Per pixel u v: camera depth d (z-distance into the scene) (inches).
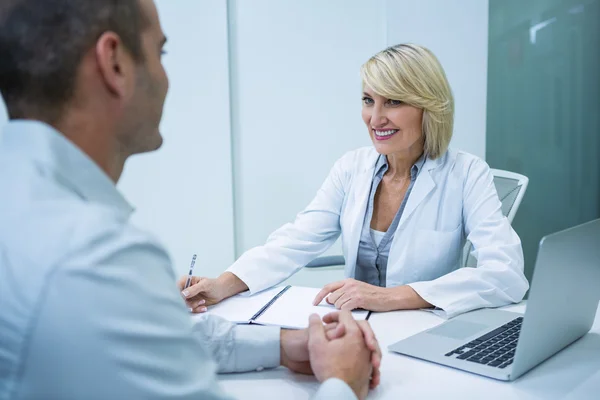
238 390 31.2
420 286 46.7
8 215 18.2
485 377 32.0
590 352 36.1
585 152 106.7
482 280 47.4
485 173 58.6
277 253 56.2
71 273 16.6
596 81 105.3
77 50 21.1
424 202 58.2
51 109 21.5
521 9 101.6
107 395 16.4
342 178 64.6
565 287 33.0
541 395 29.6
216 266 101.5
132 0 23.1
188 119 96.7
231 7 96.6
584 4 102.8
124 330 16.9
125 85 22.8
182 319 19.7
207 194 99.4
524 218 105.6
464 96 100.8
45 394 16.2
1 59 21.1
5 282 16.7
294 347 33.0
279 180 102.3
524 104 104.0
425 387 30.8
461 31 99.8
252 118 99.9
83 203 19.4
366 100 59.2
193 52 95.3
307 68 100.2
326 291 47.6
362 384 29.0
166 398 17.8
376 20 100.6
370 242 60.3
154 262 19.3
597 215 107.2
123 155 25.1
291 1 98.1
